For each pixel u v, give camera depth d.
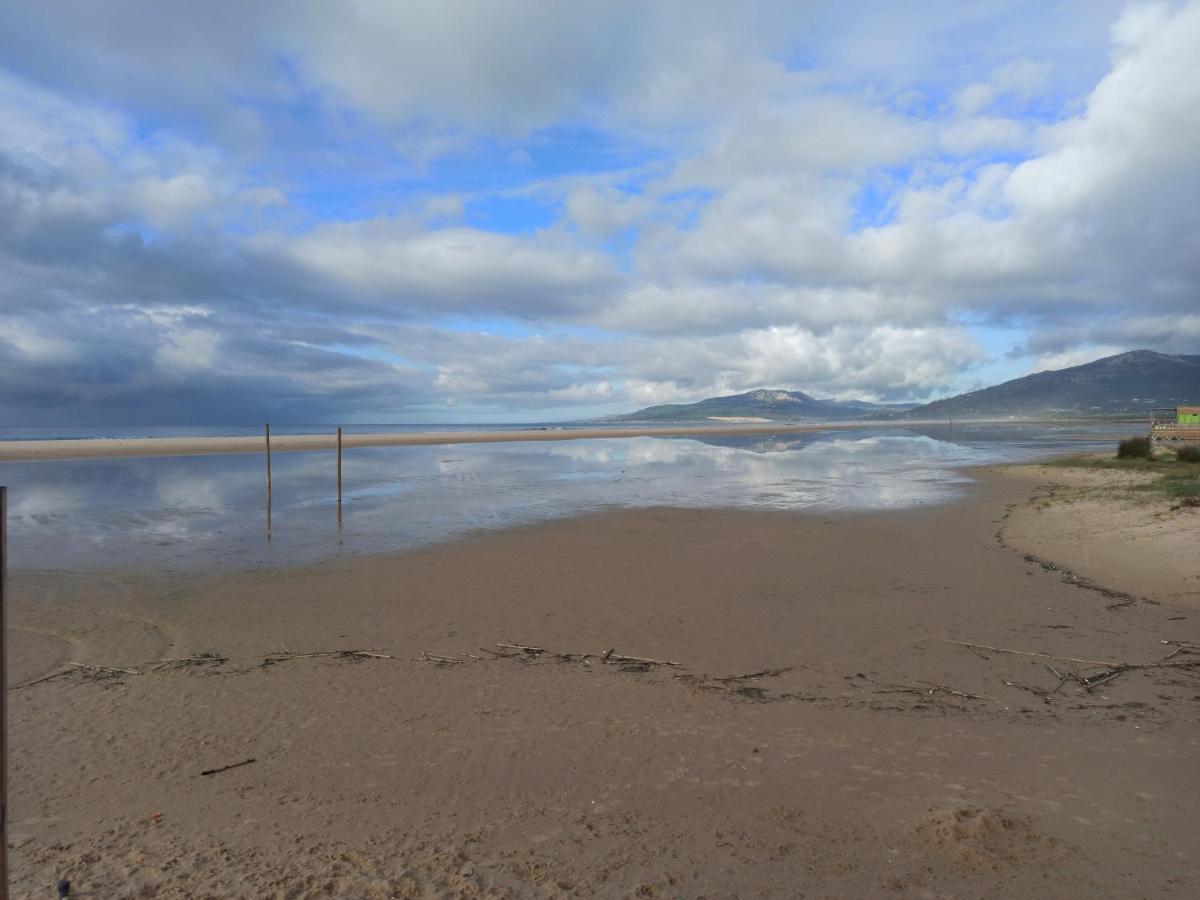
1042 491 21.30
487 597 9.52
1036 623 8.20
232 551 12.72
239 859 3.45
